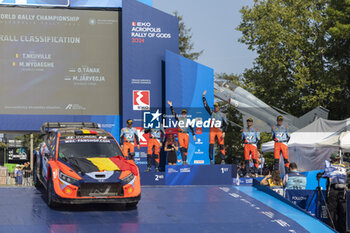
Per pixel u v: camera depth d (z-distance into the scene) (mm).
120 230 8977
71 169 10211
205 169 14906
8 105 16891
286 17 31781
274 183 13195
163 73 17453
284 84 32125
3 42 16922
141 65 17328
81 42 17375
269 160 32250
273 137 15930
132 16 17312
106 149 11305
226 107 31203
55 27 17219
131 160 11242
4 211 10289
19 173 17656
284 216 10406
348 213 10508
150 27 17422
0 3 16906
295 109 32500
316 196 11430
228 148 31281
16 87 16953
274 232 9203
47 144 12016
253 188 13852
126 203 10898
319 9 33531
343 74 30250
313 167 19438
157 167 16359
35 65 17094
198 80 17016
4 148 40906
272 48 31984
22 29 17047
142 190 13492
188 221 9844
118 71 17578
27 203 11188
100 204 11312
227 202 11773
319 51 31484
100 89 17453
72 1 17297
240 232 9148
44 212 10258
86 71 17375
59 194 9977
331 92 29734
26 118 16984
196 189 13672
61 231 8750
